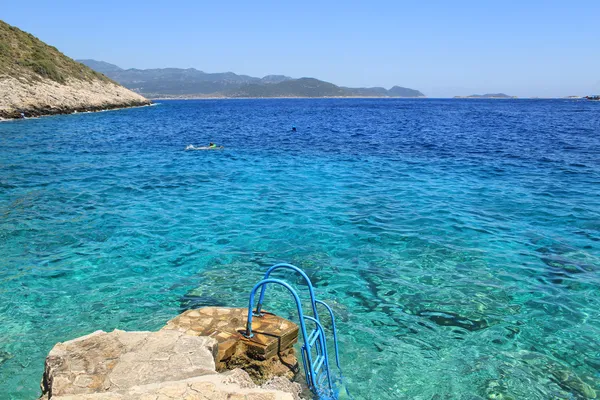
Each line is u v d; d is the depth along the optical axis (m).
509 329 6.91
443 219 12.37
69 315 7.31
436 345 6.54
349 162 22.67
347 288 8.31
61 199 14.42
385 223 12.05
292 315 7.34
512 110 96.12
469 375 5.88
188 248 10.27
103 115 57.12
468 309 7.51
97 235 11.05
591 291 8.08
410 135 37.53
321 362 5.61
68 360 4.81
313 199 14.74
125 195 15.17
